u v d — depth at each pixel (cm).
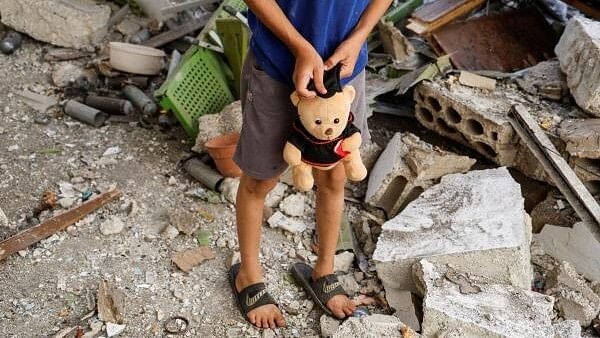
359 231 205
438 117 226
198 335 175
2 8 276
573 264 191
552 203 202
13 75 264
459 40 244
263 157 156
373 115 247
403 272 180
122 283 186
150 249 197
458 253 174
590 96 203
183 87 229
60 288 184
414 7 260
